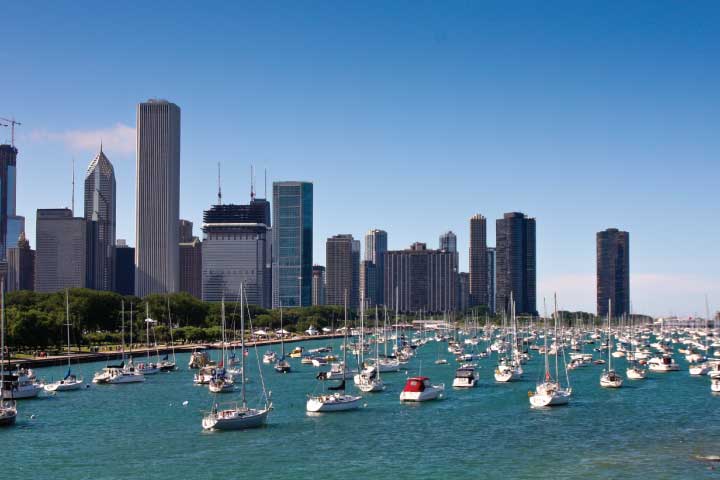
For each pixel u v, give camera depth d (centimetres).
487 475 12100
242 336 16375
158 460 13038
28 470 12481
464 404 19075
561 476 12038
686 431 15538
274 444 14212
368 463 12812
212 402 19662
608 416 17300
